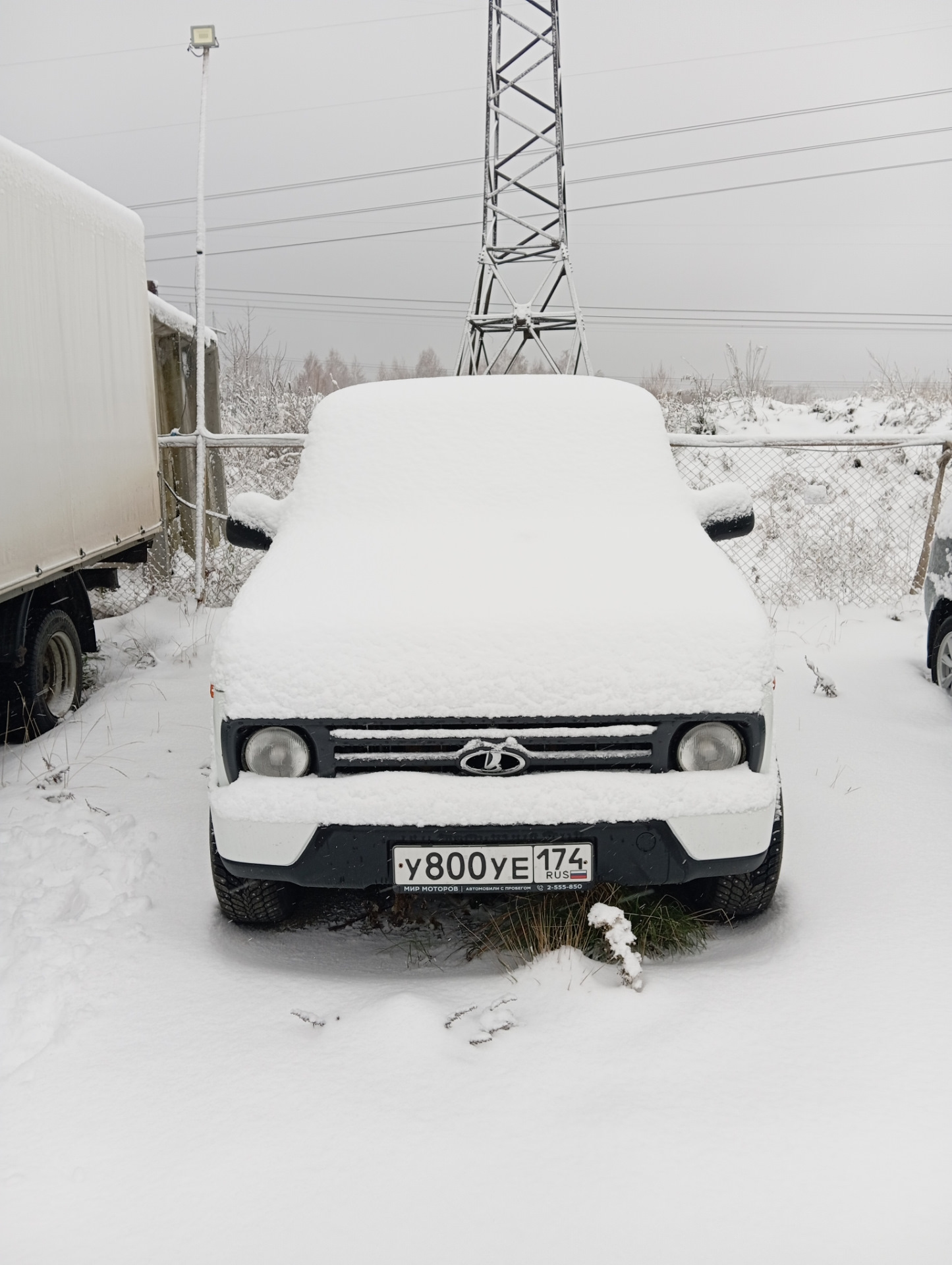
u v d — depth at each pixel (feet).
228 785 9.04
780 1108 7.06
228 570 28.71
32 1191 6.52
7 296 15.11
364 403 13.88
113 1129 7.11
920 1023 8.03
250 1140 6.95
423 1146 6.81
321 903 11.09
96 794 14.06
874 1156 6.55
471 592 9.89
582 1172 6.50
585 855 8.70
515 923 9.84
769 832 8.87
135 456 21.16
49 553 16.57
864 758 14.83
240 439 27.30
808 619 25.09
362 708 8.79
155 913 10.69
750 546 35.47
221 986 9.12
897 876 10.87
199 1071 7.79
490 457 12.78
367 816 8.63
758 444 26.27
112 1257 5.95
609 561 10.69
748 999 8.49
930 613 18.57
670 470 12.91
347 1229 6.11
